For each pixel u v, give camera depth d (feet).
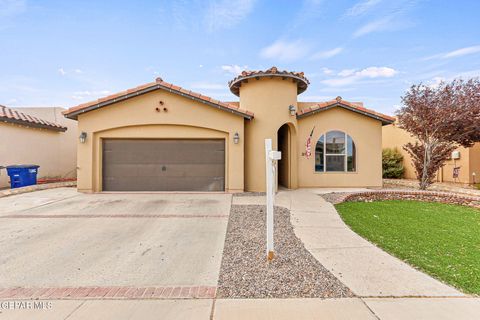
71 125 62.69
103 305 13.19
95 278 16.10
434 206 37.76
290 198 39.34
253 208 33.14
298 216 29.71
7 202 36.11
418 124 46.29
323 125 50.49
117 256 19.36
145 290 14.66
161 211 31.86
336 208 34.86
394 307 12.90
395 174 70.85
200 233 24.35
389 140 77.51
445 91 43.91
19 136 49.49
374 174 50.85
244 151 45.65
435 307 12.89
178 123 42.65
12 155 48.11
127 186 43.57
